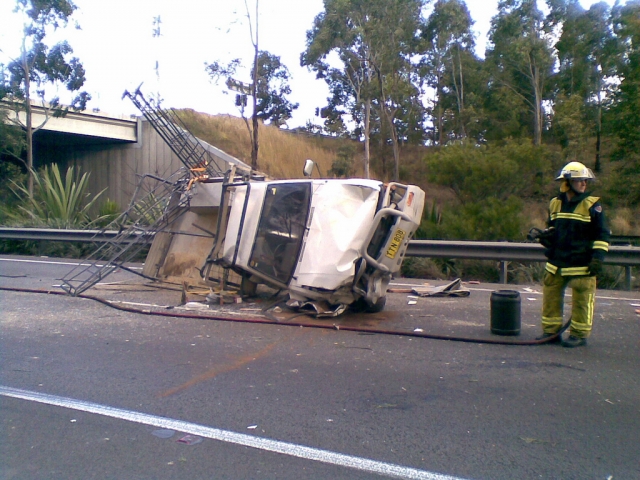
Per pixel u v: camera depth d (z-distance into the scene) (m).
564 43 35.38
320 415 5.20
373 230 8.28
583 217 7.14
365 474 4.17
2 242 18.55
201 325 8.36
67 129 30.56
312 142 37.72
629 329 8.30
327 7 29.56
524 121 38.59
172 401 5.52
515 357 6.91
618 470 4.23
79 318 8.79
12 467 4.28
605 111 32.28
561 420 5.11
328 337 7.74
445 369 6.46
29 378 6.14
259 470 4.23
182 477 4.13
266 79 30.80
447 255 13.11
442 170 27.02
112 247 11.88
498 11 38.75
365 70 31.73
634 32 29.16
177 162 31.39
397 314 9.16
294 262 8.66
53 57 29.42
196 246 11.44
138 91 16.94
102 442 4.68
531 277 12.96
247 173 11.16
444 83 41.66
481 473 4.18
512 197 23.59
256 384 5.98
